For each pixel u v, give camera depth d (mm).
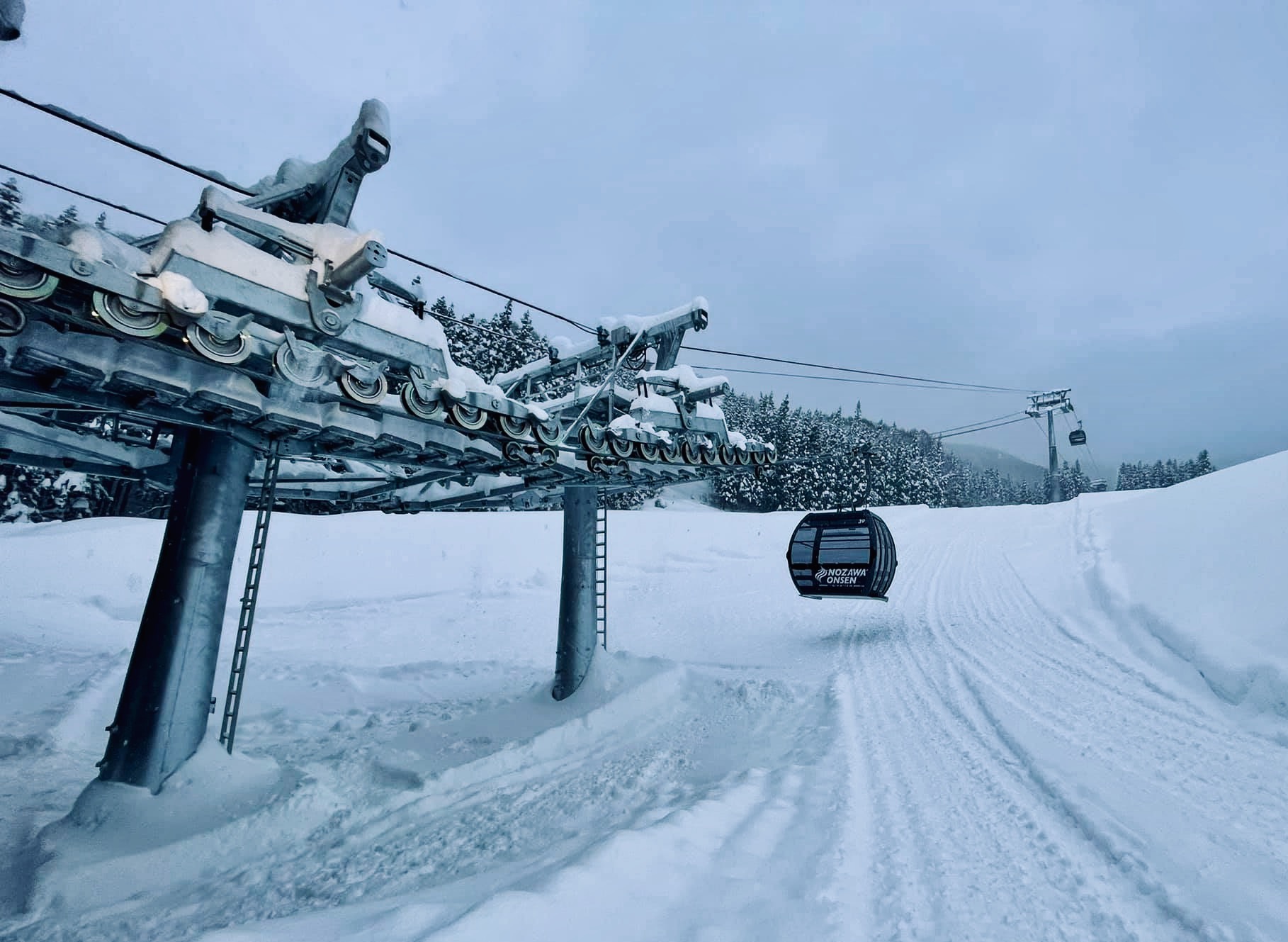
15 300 3586
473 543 28062
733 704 9742
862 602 18641
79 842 5023
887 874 3705
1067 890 3477
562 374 10328
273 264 5016
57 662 12555
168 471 6973
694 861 3717
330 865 5035
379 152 5223
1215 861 3711
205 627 5996
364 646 15633
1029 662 9883
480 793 6688
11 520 29172
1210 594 9773
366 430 5957
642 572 27062
